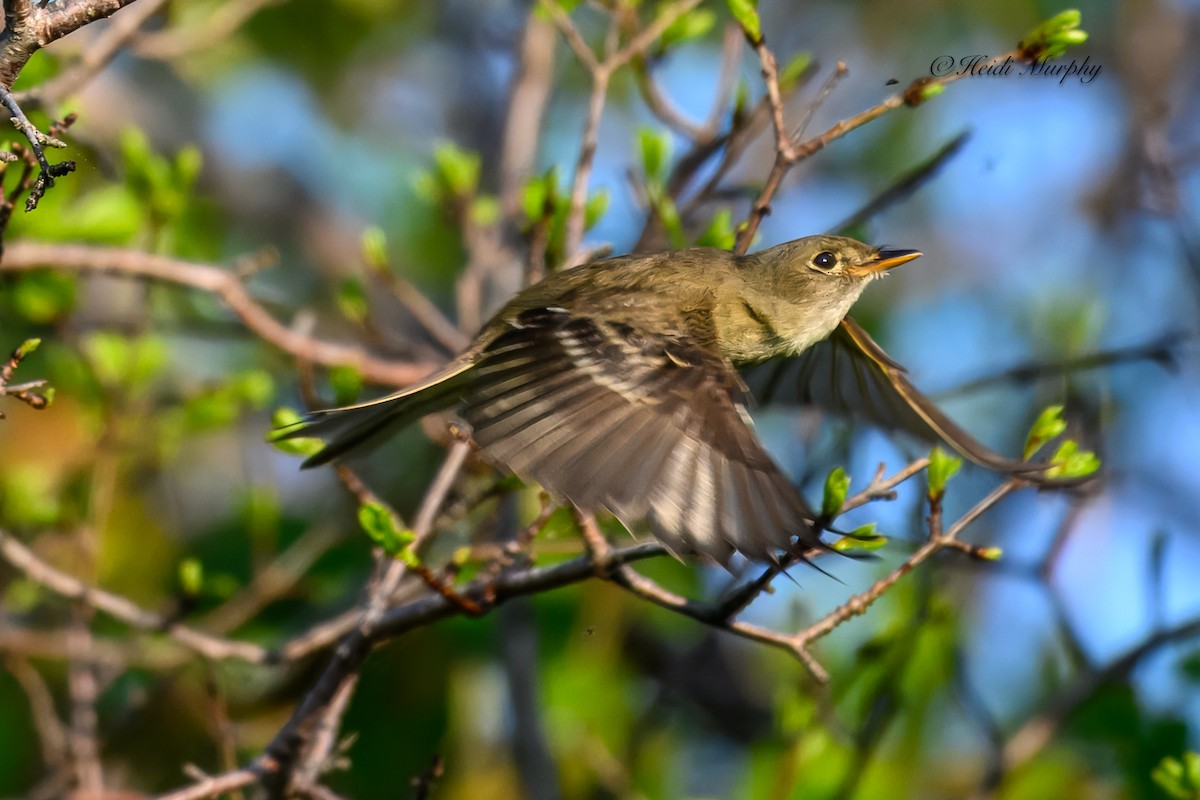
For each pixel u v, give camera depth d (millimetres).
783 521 6566
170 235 12867
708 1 15523
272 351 13805
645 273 8742
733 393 7543
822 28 16266
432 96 16312
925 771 12602
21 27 5859
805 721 10078
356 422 8180
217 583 10477
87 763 10344
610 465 6902
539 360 7512
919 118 16000
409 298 11039
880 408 9172
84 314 13469
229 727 9938
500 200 13109
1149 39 16156
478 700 13047
